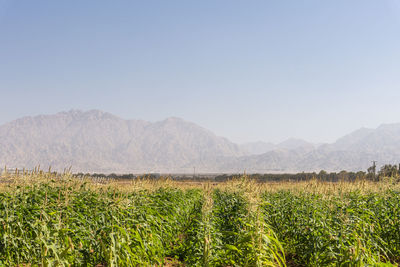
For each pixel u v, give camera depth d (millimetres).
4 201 8734
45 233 7699
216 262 10477
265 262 8641
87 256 8930
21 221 8664
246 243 8914
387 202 12273
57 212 8531
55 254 7379
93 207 10344
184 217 16750
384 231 11758
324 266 9266
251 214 9859
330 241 8977
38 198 9211
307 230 11180
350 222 9492
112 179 13094
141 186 11945
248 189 12383
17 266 9250
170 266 11633
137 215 10508
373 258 8320
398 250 11930
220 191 19172
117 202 9461
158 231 11789
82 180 11672
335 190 11320
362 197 11617
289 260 12469
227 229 11891
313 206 11414
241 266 9453
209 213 11195
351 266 7828
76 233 9148
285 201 14672
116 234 8766
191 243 11828
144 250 9398
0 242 8648
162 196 14742
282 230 13500
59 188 10086
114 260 8227
